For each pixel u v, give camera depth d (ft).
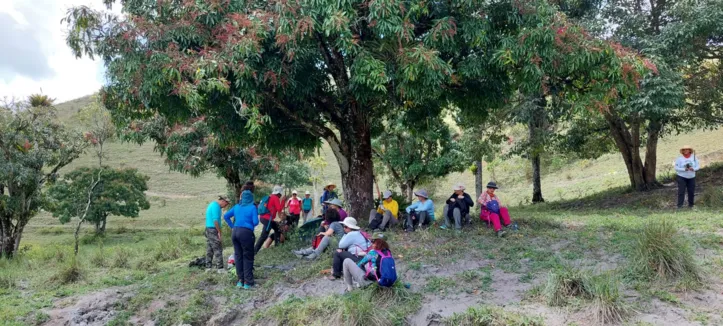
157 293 26.16
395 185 85.87
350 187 39.45
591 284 18.98
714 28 43.55
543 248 26.48
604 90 30.48
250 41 26.81
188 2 28.22
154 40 29.32
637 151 59.62
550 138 68.59
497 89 37.65
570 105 48.29
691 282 19.38
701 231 27.99
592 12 48.14
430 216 33.58
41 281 30.83
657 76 41.42
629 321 17.06
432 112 42.91
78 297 27.07
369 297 21.24
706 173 58.08
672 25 44.29
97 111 57.52
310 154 48.80
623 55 30.37
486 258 25.66
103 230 106.73
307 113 37.32
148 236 97.60
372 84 30.35
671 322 16.87
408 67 27.71
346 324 19.10
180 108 32.91
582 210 52.44
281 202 36.65
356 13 28.09
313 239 34.30
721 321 16.62
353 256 23.56
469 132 68.18
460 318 18.42
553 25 29.19
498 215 30.45
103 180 106.73
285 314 21.34
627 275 20.92
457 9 31.50
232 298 24.58
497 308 18.67
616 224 31.83
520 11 30.40
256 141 41.83
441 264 25.39
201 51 28.22
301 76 32.91
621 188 65.82
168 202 148.56
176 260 38.29
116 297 26.08
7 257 57.67
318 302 21.29
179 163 58.23
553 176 120.88
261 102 31.42
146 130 58.75
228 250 42.09
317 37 30.86
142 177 115.03
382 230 34.40
